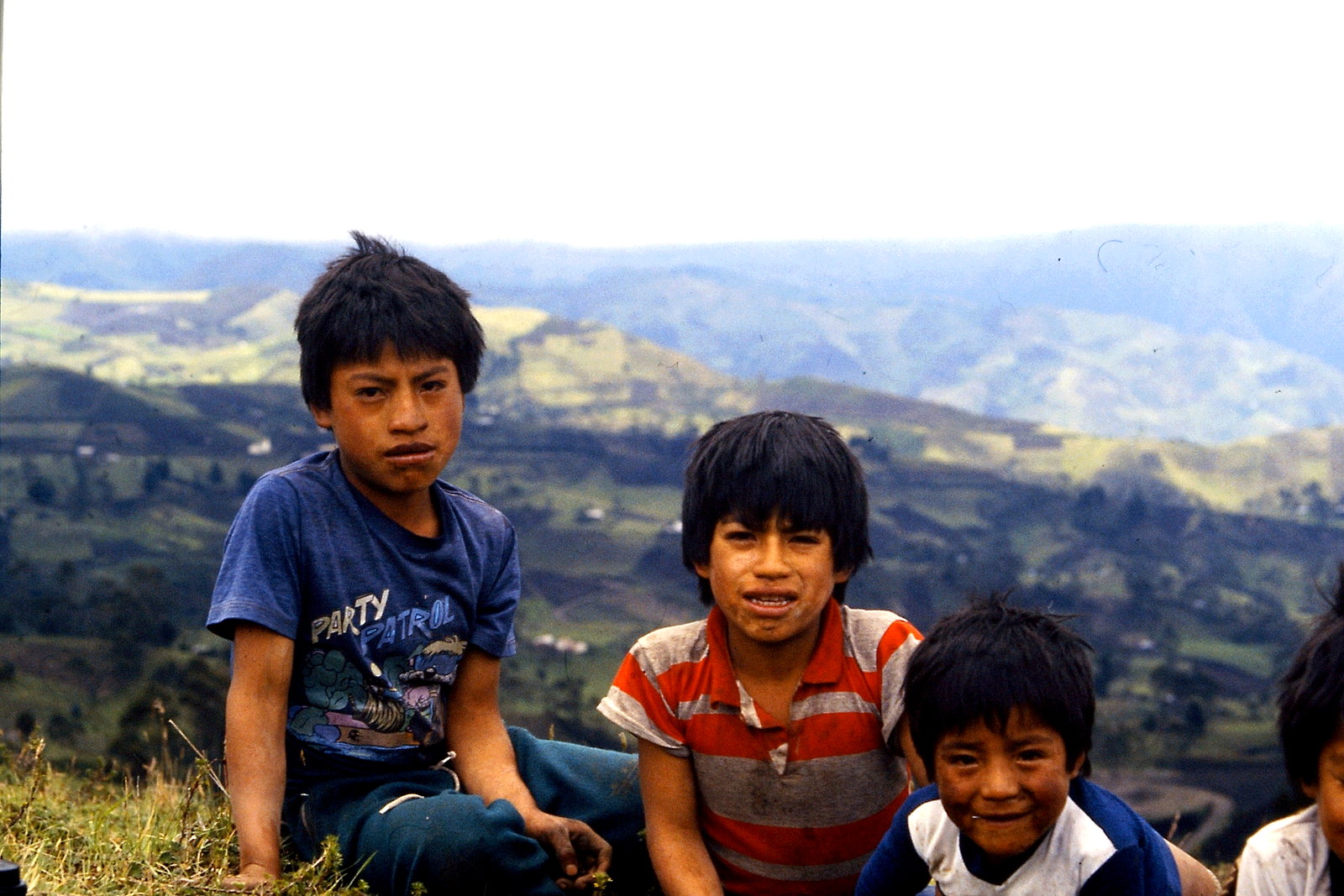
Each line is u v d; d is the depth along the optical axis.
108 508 156.12
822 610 2.82
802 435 2.69
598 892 2.94
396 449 2.97
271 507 3.04
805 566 2.65
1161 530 197.50
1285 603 159.88
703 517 2.74
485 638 3.35
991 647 2.17
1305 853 2.14
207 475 180.38
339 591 3.09
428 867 2.89
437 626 3.22
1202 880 2.77
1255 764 93.19
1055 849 2.29
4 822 3.30
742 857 2.92
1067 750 2.19
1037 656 2.15
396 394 2.96
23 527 139.75
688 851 2.92
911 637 2.85
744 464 2.65
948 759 2.23
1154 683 121.38
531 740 3.51
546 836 3.04
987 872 2.35
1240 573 175.38
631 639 129.00
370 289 2.96
